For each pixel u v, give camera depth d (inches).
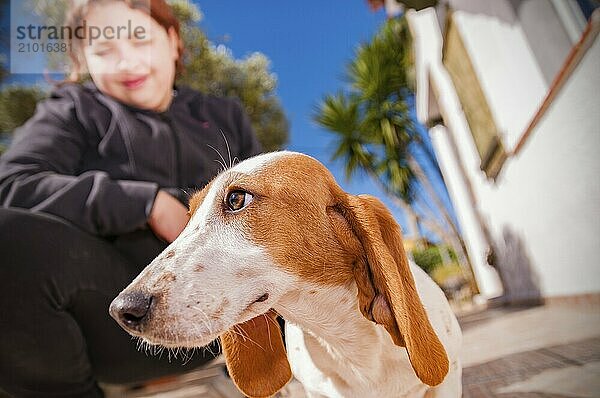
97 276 17.0
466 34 44.5
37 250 16.1
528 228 39.6
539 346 24.3
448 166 59.4
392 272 13.0
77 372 16.9
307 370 15.2
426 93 58.7
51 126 19.4
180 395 20.5
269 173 13.4
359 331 14.0
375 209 14.0
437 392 14.4
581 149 30.7
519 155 39.8
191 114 21.9
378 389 14.5
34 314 15.8
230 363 15.5
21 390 16.5
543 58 34.0
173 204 18.5
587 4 30.6
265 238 12.8
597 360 21.1
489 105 43.8
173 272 12.0
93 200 17.6
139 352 18.1
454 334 15.3
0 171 18.3
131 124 19.8
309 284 13.4
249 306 12.5
